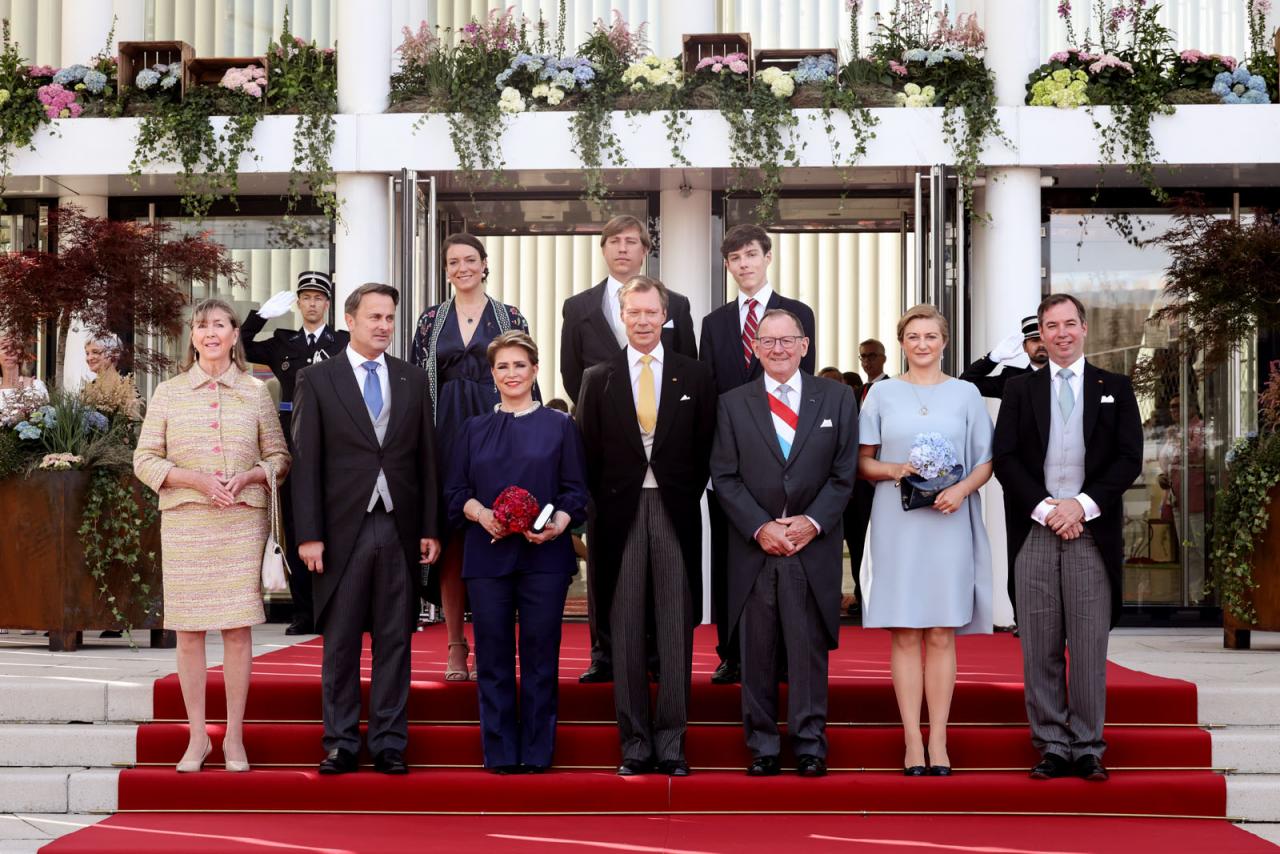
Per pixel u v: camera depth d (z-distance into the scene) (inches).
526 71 356.2
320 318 339.3
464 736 233.8
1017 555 229.3
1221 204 374.6
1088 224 375.9
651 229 378.0
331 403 229.1
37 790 226.5
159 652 295.1
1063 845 200.8
